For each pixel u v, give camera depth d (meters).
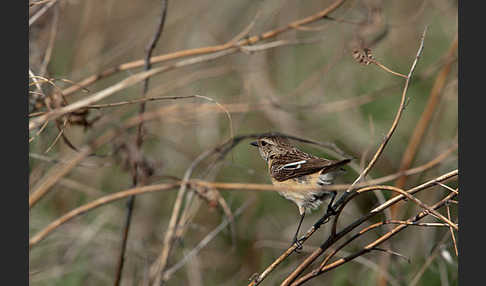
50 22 10.66
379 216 11.81
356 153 13.04
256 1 15.00
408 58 14.05
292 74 14.22
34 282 11.06
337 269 11.63
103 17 13.91
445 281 10.06
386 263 10.82
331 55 13.91
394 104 13.59
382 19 10.05
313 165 8.68
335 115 13.56
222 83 13.99
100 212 12.41
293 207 13.09
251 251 12.57
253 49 9.71
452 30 13.89
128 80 8.18
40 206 12.06
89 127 9.20
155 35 9.66
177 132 13.45
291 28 10.13
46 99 8.53
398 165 12.50
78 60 13.54
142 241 11.98
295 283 7.61
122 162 9.40
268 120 13.44
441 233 11.19
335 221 7.35
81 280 11.38
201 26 15.28
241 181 13.12
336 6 9.91
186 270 12.05
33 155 8.61
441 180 7.22
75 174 12.71
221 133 13.73
